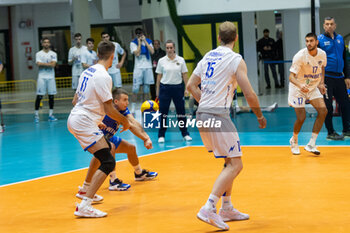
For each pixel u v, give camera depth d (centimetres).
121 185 1125
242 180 1164
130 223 870
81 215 917
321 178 1151
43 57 2578
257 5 2588
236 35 861
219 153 831
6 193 1137
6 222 907
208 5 2678
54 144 1877
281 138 1784
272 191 1052
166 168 1347
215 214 801
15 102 3831
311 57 1405
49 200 1062
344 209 898
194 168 1334
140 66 2491
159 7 2795
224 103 831
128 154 1173
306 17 2544
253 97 820
